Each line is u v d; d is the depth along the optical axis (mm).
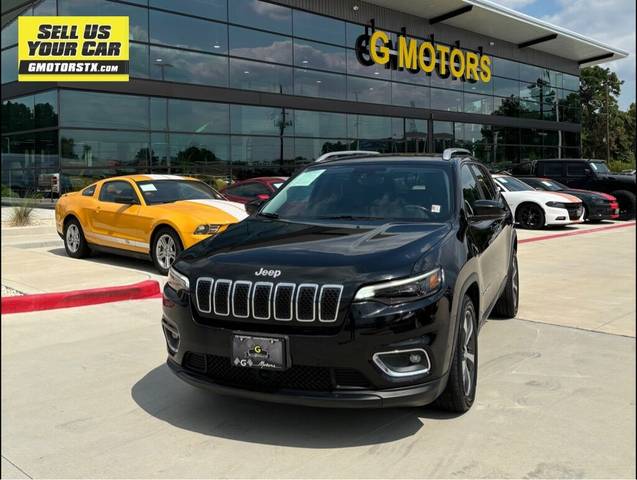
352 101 24938
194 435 3576
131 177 9867
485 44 31516
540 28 30375
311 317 3252
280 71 22422
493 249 5105
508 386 4363
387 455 3307
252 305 3338
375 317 3209
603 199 18312
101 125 18094
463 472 3123
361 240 3773
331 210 4629
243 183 13977
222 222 8508
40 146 18234
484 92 31438
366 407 3232
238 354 3355
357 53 25125
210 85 20359
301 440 3498
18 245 11984
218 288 3451
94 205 9930
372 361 3207
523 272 9664
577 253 11945
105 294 7109
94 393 4250
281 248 3725
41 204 18188
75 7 18016
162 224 8664
